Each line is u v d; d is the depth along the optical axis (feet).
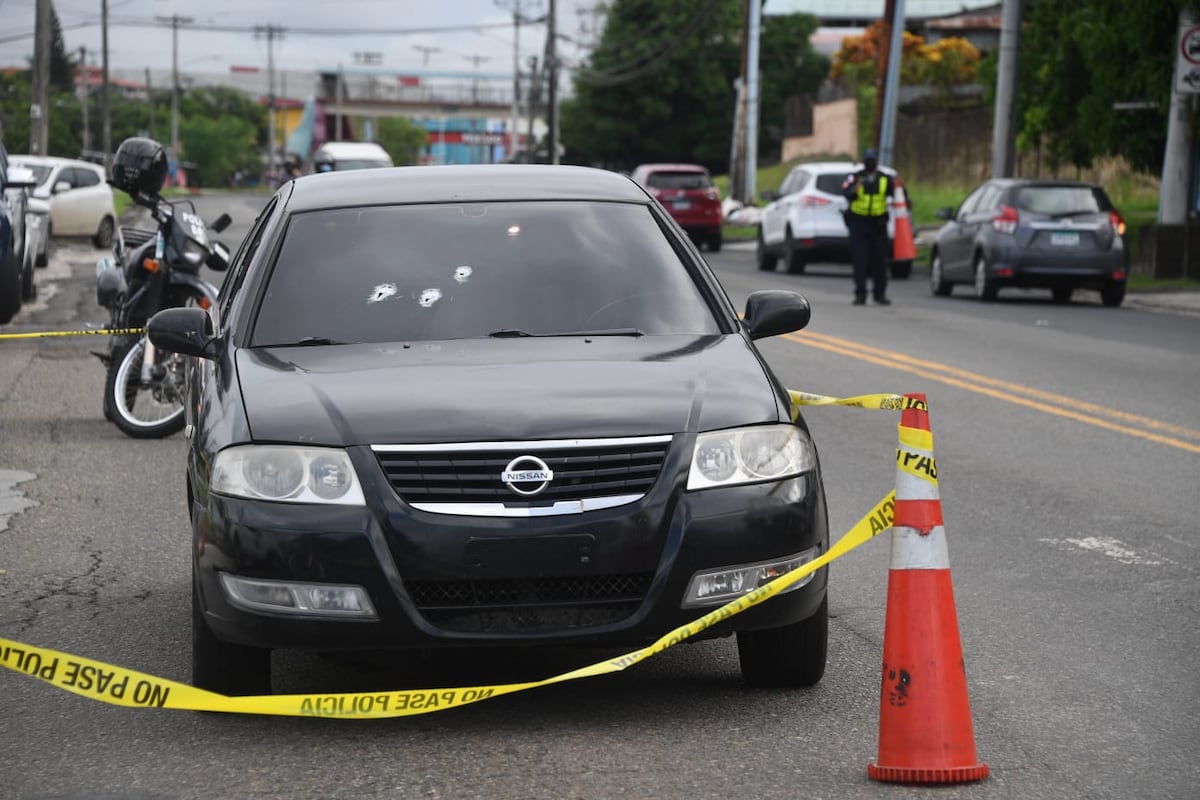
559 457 30.96
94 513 53.31
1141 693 34.22
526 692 34.22
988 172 326.65
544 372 33.58
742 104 327.47
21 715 32.89
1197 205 169.07
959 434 69.10
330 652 37.32
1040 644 38.14
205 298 67.00
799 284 166.91
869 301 142.41
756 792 27.89
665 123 558.56
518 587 30.76
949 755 28.45
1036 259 137.59
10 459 62.75
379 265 38.06
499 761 29.66
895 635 28.73
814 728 31.50
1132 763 29.66
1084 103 184.34
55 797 28.02
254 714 32.86
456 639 30.58
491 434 30.94
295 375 33.76
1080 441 67.36
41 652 30.37
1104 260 137.49
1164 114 175.32
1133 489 57.16
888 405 30.22
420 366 33.99
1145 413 74.90
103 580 44.57
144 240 69.82
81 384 83.97
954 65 419.33
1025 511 53.47
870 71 425.69
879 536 50.88
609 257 38.73
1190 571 45.44
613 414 31.65
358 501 30.60
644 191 42.11
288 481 30.96
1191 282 159.63
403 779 28.71
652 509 30.94
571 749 30.32
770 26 570.87
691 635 30.37
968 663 36.55
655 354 34.99
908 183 361.92
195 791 28.25
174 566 46.24
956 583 44.19
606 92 556.51
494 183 41.42
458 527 30.40
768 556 31.55
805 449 32.99
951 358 96.94
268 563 30.58
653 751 30.14
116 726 32.09
